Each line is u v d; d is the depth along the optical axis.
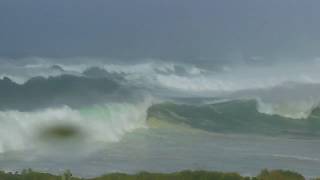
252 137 86.88
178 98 100.62
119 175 59.97
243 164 72.25
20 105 85.25
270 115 99.06
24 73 105.19
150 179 59.38
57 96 90.88
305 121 98.75
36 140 78.50
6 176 58.38
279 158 75.50
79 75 104.50
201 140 83.50
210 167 70.50
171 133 87.19
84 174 66.25
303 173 69.12
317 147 82.12
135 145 80.00
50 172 66.56
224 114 96.56
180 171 62.78
